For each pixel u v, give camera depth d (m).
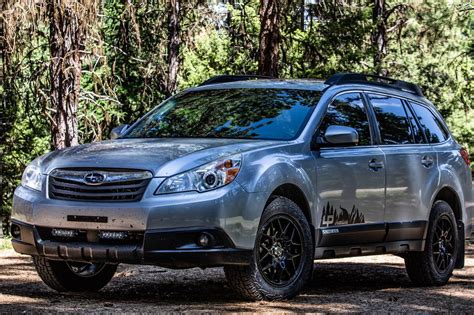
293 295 7.70
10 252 12.14
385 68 32.75
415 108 9.84
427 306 7.70
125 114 34.59
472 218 10.47
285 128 8.05
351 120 8.63
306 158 7.87
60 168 7.46
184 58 35.94
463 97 41.34
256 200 7.24
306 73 26.94
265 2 19.03
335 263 11.89
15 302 7.38
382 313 7.10
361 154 8.53
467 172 10.35
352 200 8.35
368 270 11.07
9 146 31.00
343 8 27.66
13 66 24.42
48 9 21.12
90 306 7.16
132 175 7.12
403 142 9.30
